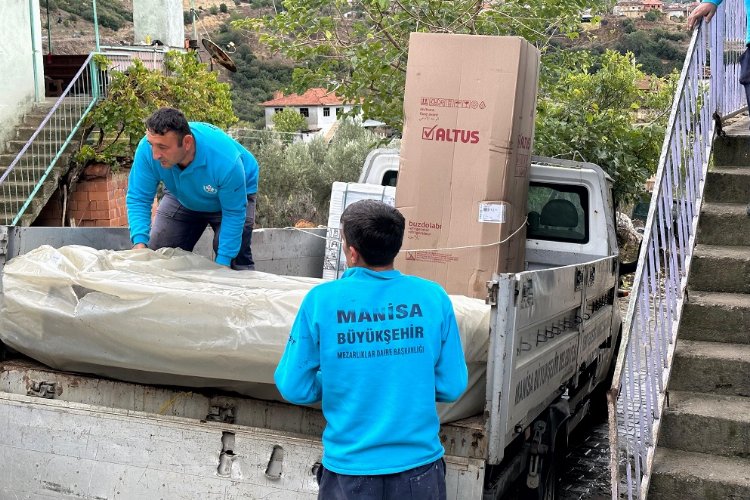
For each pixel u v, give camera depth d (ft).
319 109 230.27
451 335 10.05
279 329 11.58
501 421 11.12
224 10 247.29
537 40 30.99
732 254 16.56
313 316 9.75
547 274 12.75
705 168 17.40
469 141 15.75
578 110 33.19
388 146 33.14
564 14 30.71
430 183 15.99
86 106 41.06
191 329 11.94
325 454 9.82
